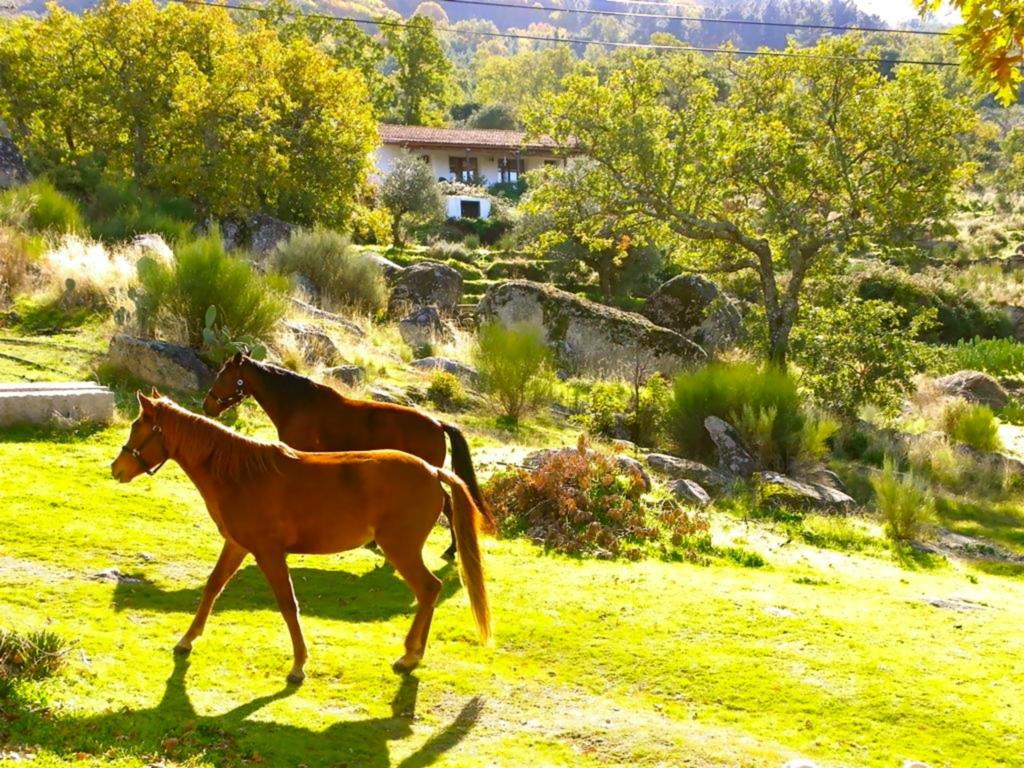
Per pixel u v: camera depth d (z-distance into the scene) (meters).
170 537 8.95
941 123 22.84
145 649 6.72
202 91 30.06
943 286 38.72
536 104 23.19
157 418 6.49
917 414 22.67
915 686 7.38
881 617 8.95
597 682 7.16
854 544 12.29
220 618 7.45
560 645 7.68
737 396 16.50
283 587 6.54
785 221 23.03
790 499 13.76
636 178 22.84
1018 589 11.00
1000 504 16.28
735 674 7.38
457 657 7.32
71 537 8.50
